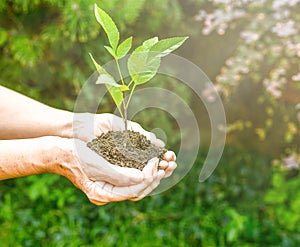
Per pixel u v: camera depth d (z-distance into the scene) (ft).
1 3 9.22
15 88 9.78
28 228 8.80
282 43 8.59
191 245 8.63
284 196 9.39
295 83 9.00
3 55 9.69
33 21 9.48
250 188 10.05
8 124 5.63
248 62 8.41
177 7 9.98
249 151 10.80
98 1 8.79
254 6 8.70
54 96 10.09
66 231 8.63
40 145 5.17
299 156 8.70
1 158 5.18
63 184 9.71
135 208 9.25
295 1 8.04
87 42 9.59
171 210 9.19
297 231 8.93
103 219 8.94
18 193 9.59
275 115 10.49
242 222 8.65
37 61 9.59
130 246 8.46
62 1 8.95
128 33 9.89
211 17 8.57
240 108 10.62
